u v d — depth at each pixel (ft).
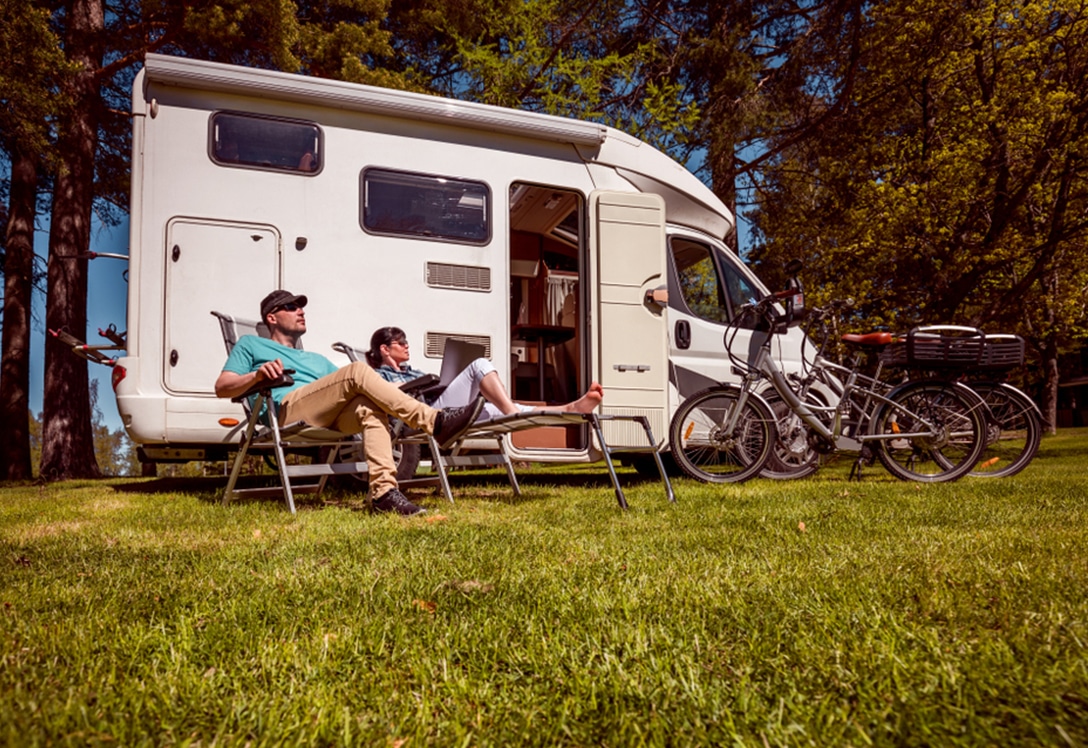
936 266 42.91
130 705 4.34
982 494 14.89
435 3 40.81
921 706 4.18
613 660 4.97
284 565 8.25
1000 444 19.84
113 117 39.52
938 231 42.14
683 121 41.04
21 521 13.01
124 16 38.55
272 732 4.02
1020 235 41.81
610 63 41.78
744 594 6.66
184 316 16.58
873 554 8.46
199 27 33.30
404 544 9.40
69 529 11.71
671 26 45.65
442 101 18.66
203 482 22.72
